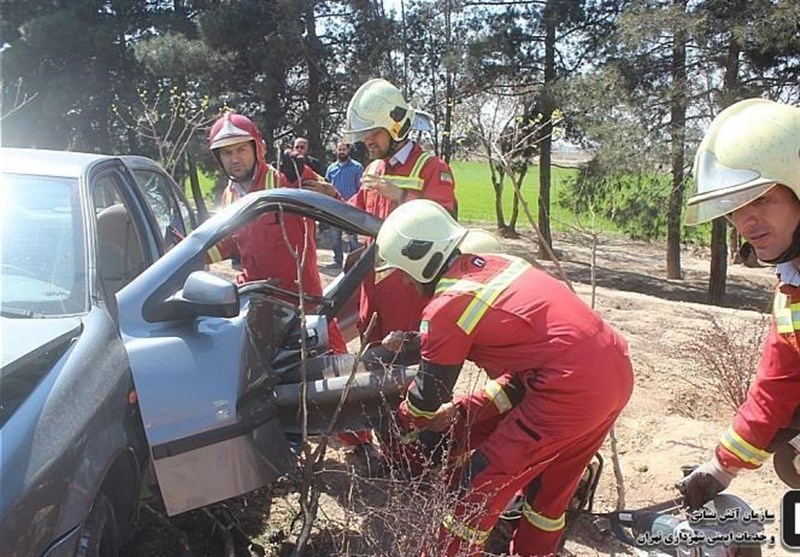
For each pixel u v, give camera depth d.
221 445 2.92
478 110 5.27
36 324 2.70
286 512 3.75
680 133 16.86
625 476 4.44
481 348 3.00
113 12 26.25
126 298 3.15
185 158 22.38
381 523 3.51
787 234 2.28
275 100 23.27
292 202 3.74
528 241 28.27
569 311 2.96
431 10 22.55
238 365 3.11
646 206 17.97
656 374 6.18
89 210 3.35
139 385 2.86
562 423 2.91
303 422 3.17
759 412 2.63
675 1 17.03
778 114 2.26
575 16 21.05
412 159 4.29
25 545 2.05
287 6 21.84
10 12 27.19
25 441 2.19
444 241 3.00
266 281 3.95
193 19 25.20
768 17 15.32
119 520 2.83
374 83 4.27
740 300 20.09
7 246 3.14
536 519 3.23
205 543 3.46
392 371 3.50
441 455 3.36
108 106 26.48
